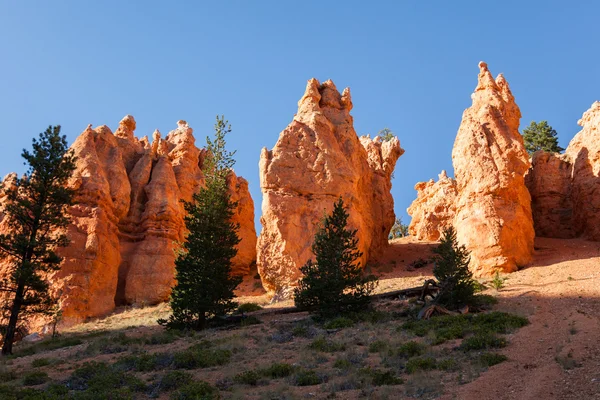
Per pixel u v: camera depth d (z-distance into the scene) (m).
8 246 29.78
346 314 28.27
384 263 46.00
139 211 47.22
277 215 40.16
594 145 43.41
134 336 28.11
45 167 31.02
